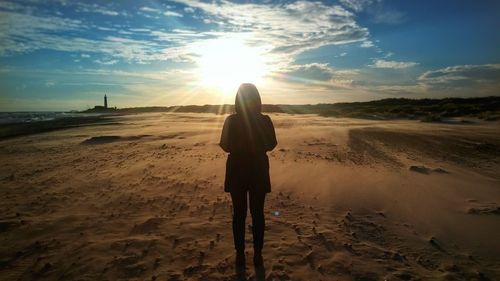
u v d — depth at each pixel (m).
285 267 3.74
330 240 4.45
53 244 4.42
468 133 18.33
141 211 5.74
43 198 6.62
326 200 6.25
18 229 4.94
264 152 3.80
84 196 6.73
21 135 23.48
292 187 7.12
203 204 6.08
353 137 16.55
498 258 4.03
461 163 9.99
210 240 4.48
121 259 3.96
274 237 4.57
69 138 19.42
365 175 8.18
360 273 3.62
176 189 7.14
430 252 4.18
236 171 3.75
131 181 7.93
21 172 9.41
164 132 20.83
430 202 6.13
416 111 43.59
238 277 3.54
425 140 15.24
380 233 4.75
